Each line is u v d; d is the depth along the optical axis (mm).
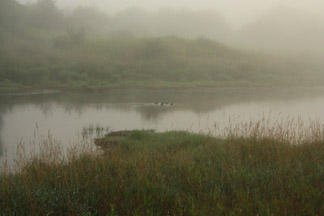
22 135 10062
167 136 9305
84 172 5055
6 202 4094
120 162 5375
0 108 15148
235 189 4469
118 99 18562
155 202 4152
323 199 4043
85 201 4141
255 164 5695
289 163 5418
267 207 3826
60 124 11844
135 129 10680
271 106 16703
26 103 16688
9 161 7270
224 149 6480
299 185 4500
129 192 4355
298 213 3852
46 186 4531
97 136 9977
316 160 5520
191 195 4461
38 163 5652
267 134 7781
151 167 5309
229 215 3758
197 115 13883
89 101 17656
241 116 13672
